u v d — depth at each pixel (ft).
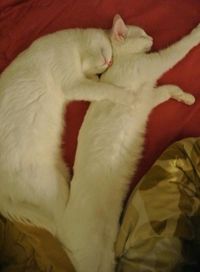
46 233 2.24
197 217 2.13
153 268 2.01
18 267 2.08
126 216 2.17
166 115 2.46
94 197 2.24
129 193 2.36
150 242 2.06
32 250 2.14
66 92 2.40
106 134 2.32
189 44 2.47
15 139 2.26
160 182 2.18
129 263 2.06
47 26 2.74
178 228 2.07
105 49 2.42
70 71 2.40
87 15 2.74
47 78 2.37
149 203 2.14
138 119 2.39
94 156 2.30
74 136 2.51
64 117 2.52
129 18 2.71
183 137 2.43
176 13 2.70
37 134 2.32
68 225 2.22
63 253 2.18
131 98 2.33
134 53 2.44
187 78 2.53
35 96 2.33
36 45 2.43
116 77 2.41
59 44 2.42
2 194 2.27
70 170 2.46
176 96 2.46
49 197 2.29
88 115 2.39
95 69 2.45
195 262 2.02
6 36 2.74
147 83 2.42
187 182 2.21
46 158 2.36
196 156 2.25
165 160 2.23
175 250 2.04
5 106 2.30
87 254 2.17
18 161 2.26
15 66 2.39
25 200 2.27
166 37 2.63
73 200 2.26
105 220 2.23
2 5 2.84
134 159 2.38
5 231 2.22
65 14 2.75
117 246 2.15
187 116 2.45
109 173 2.30
